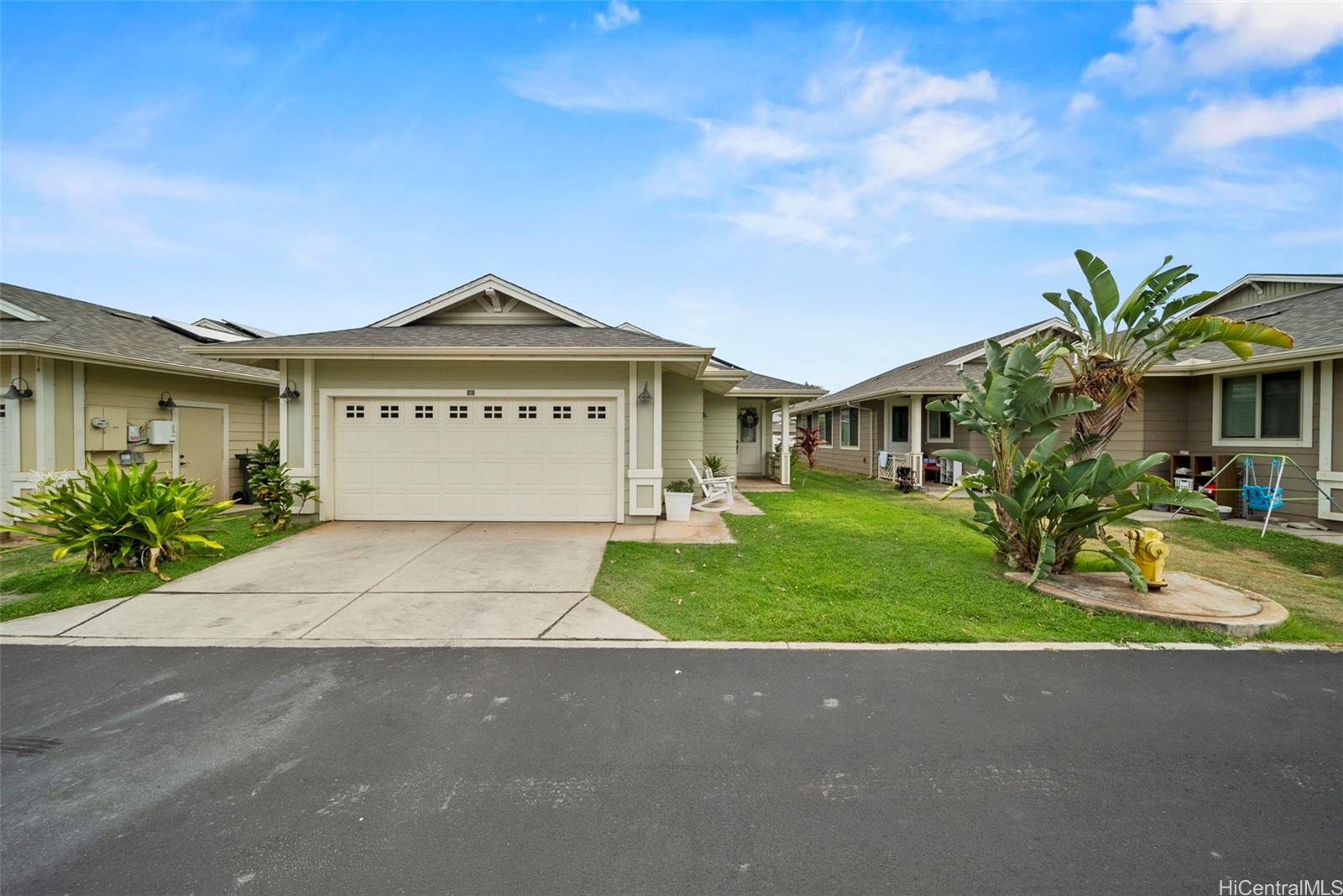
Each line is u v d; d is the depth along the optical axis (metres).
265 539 7.95
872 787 2.68
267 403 13.28
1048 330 15.63
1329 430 9.21
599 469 9.27
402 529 8.64
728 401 15.31
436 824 2.43
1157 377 11.22
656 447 9.18
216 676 3.84
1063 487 5.78
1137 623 4.83
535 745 3.02
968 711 3.39
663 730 3.18
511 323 11.30
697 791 2.64
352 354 8.48
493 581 6.00
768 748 2.99
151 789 2.66
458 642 4.45
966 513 10.79
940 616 5.03
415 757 2.92
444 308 11.09
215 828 2.40
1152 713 3.37
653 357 8.53
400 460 9.20
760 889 2.08
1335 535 8.58
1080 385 6.17
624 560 6.82
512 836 2.36
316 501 9.02
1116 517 5.79
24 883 2.10
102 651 4.25
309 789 2.66
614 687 3.70
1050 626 4.80
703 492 11.60
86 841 2.33
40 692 3.61
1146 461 5.48
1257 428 10.21
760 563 6.79
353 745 3.03
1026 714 3.36
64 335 9.44
